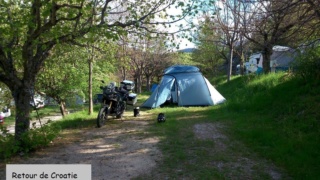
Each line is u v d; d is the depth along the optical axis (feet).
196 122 26.73
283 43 24.21
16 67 24.98
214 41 62.95
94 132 24.84
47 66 34.24
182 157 16.79
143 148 19.11
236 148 18.13
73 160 17.28
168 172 14.67
